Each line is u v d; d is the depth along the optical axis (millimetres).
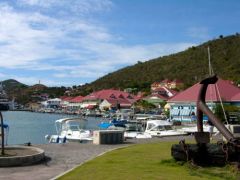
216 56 161250
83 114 127062
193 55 183000
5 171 14312
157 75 186500
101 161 16078
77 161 16984
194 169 13953
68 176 12875
